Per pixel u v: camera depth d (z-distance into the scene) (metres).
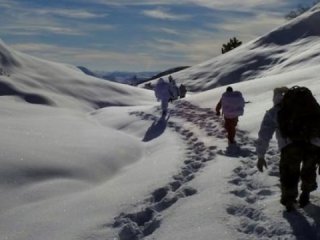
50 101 25.88
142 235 5.32
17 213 6.36
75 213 6.19
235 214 5.19
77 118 20.44
